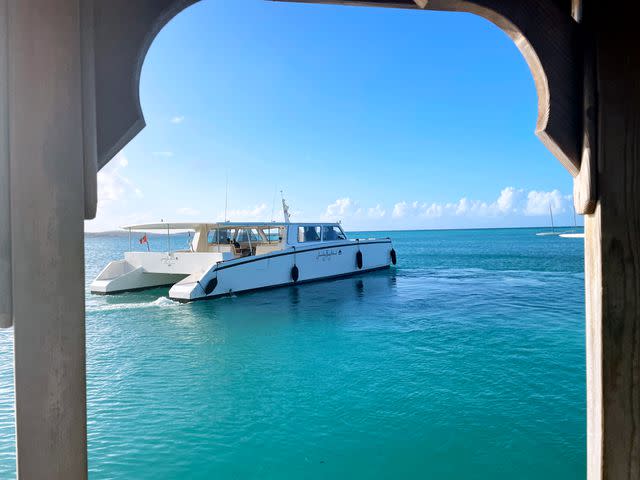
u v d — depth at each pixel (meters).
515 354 7.82
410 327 10.29
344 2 1.29
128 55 1.19
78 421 1.06
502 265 28.12
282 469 4.24
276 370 7.22
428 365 7.29
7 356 8.05
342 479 4.07
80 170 1.08
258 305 13.45
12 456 4.47
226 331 10.17
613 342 1.24
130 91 1.19
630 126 1.24
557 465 4.21
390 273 22.08
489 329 9.90
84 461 1.07
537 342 8.65
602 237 1.24
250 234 17.48
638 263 1.24
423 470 4.18
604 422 1.25
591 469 1.33
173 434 4.96
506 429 4.93
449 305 13.30
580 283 18.50
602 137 1.24
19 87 1.03
